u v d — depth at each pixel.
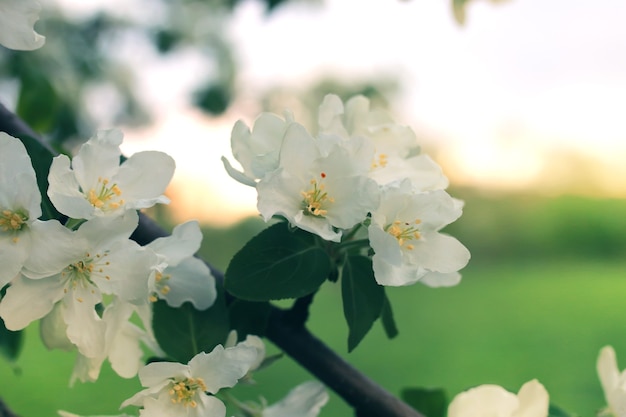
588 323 2.75
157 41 2.09
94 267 0.44
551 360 2.35
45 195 0.46
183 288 0.48
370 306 0.46
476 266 3.99
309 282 0.46
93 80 2.02
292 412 0.48
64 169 0.44
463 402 0.47
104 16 2.04
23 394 1.84
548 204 4.21
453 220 0.46
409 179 0.46
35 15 0.46
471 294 3.21
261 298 0.46
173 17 2.11
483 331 2.65
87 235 0.44
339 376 0.49
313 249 0.47
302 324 0.49
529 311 2.93
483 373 2.24
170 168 0.46
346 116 0.50
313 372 0.49
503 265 4.00
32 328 2.14
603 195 4.25
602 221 4.13
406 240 0.46
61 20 1.95
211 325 0.48
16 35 0.46
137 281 0.44
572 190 4.27
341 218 0.45
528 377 2.19
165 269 0.48
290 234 0.47
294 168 0.46
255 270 0.46
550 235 4.13
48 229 0.43
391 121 0.50
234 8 0.83
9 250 0.43
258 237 0.46
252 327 0.48
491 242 4.11
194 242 0.47
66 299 0.44
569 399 2.02
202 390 0.45
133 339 0.48
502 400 0.47
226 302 0.49
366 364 2.32
